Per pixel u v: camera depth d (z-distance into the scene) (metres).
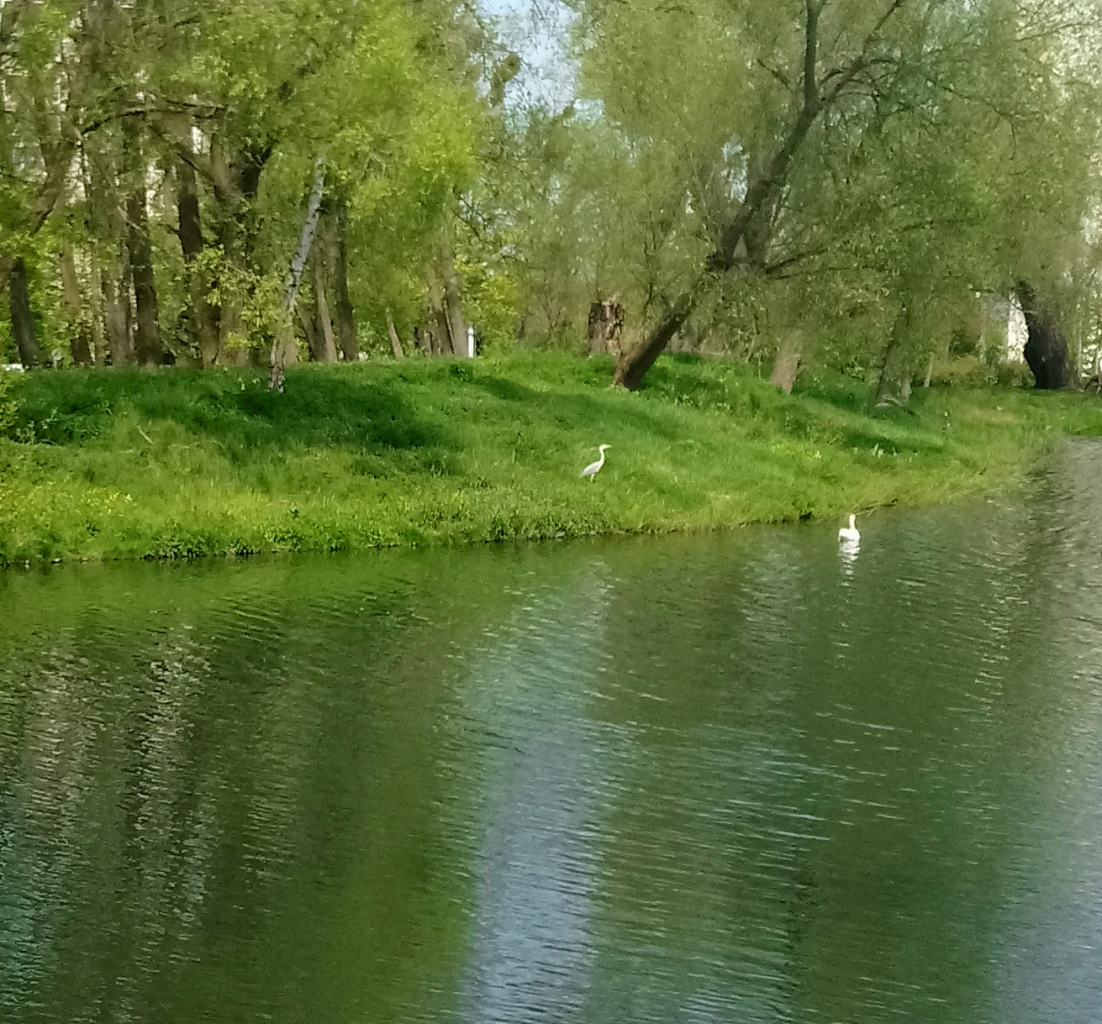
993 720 12.91
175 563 19.41
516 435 26.33
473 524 21.78
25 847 9.62
